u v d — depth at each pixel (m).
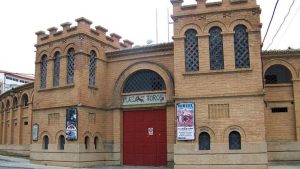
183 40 19.48
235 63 18.73
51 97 22.88
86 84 21.91
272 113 22.23
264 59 22.52
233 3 19.03
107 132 22.97
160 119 21.88
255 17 18.70
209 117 18.48
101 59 23.31
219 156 18.03
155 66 22.12
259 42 18.47
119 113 22.81
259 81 18.12
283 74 22.59
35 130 23.42
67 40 22.58
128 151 22.44
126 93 22.88
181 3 19.78
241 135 17.92
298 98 21.86
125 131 22.75
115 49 24.92
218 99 18.50
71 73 22.31
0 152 34.28
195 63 19.33
